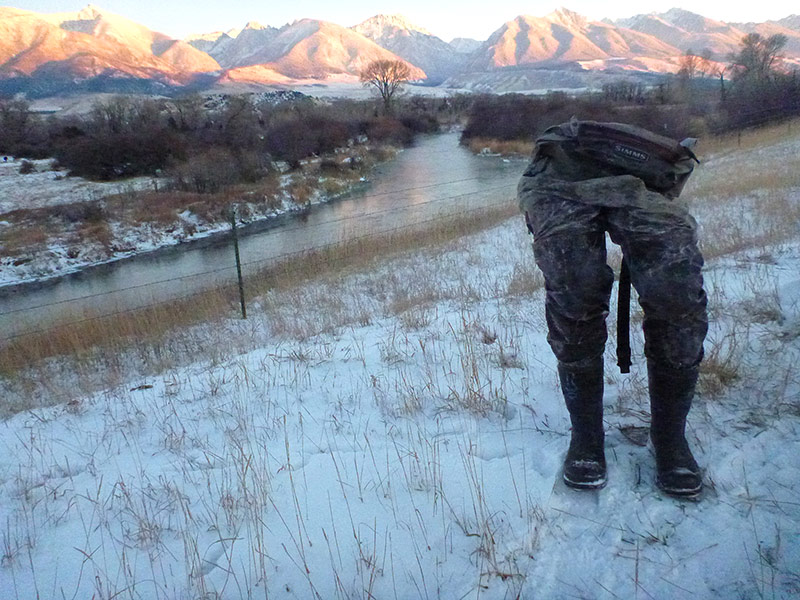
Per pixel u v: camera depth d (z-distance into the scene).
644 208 2.21
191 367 5.45
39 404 5.26
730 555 2.06
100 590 2.23
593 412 2.45
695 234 2.26
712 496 2.35
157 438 3.62
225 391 4.25
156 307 9.98
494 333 4.73
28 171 38.53
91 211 24.70
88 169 36.34
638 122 25.44
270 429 3.47
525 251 9.75
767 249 6.16
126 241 21.94
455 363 4.16
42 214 25.00
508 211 15.65
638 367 3.60
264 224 24.27
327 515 2.53
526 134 45.34
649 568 2.05
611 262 7.43
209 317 8.86
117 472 3.23
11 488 3.20
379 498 2.61
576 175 2.35
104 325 9.20
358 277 9.84
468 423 3.22
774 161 14.87
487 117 49.00
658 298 2.19
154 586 2.27
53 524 2.78
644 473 2.52
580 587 2.02
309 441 3.25
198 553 2.35
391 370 4.19
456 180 30.14
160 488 2.96
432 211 20.36
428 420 3.33
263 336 6.65
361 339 5.19
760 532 2.13
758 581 1.95
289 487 2.78
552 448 2.79
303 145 40.59
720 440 2.70
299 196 28.08
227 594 2.18
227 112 58.72
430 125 68.81
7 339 9.62
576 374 2.40
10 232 22.92
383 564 2.21
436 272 8.99
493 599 2.00
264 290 10.33
